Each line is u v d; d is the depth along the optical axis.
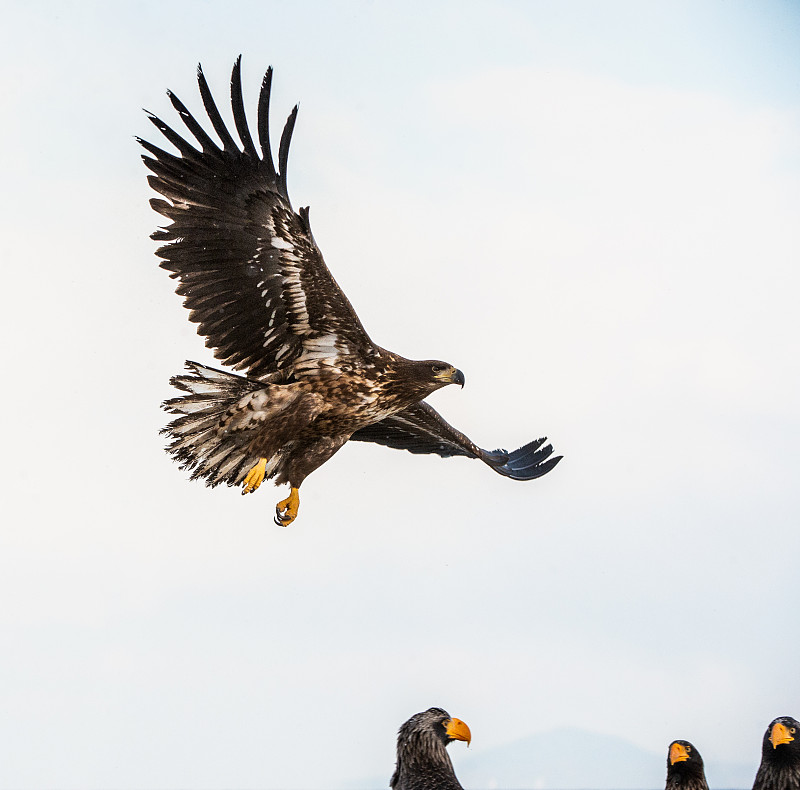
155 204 14.16
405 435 18.70
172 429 14.52
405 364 15.43
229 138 14.21
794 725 14.69
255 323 14.70
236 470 14.86
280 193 14.28
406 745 14.91
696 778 14.83
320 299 14.70
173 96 14.11
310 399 14.95
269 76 14.16
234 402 14.65
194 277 14.37
